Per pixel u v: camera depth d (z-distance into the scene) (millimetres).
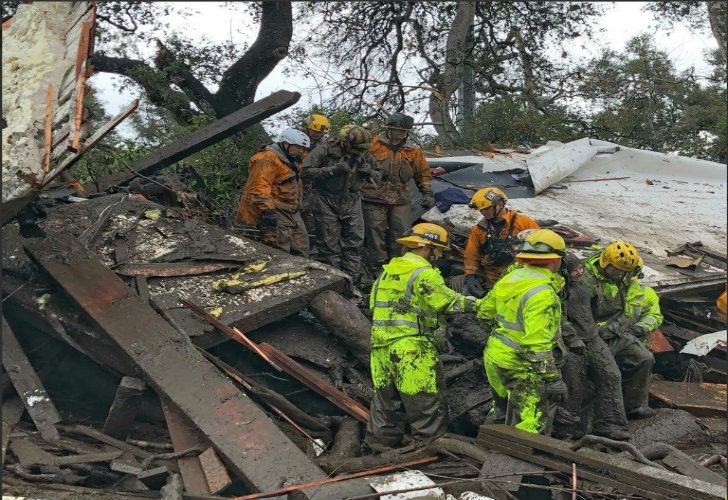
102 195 8266
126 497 4664
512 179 10633
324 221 8039
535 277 5102
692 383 7113
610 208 9945
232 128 9406
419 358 5512
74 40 6250
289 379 6355
